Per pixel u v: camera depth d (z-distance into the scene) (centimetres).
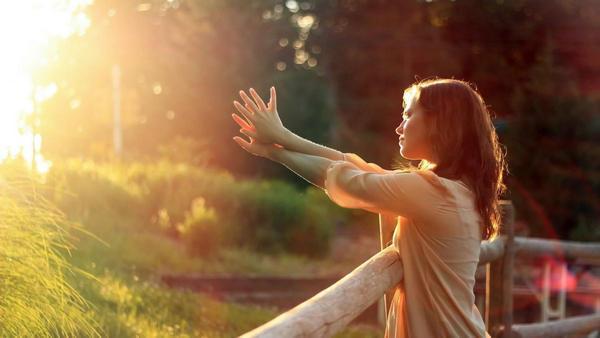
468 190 293
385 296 334
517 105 2222
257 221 1931
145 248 1412
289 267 1712
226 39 3841
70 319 453
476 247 295
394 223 333
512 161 2177
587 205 2161
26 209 434
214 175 2002
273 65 4025
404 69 3192
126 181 1880
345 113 3262
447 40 3125
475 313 302
